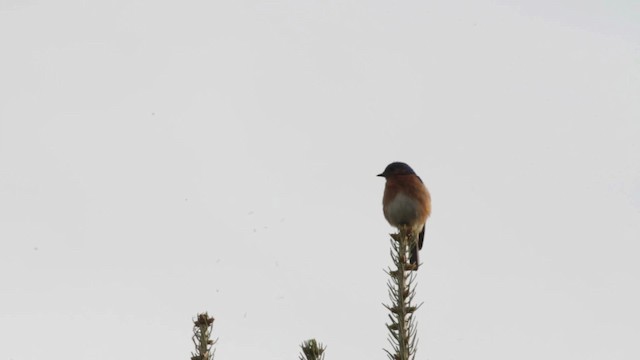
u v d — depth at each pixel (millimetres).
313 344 8531
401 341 9211
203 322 9133
